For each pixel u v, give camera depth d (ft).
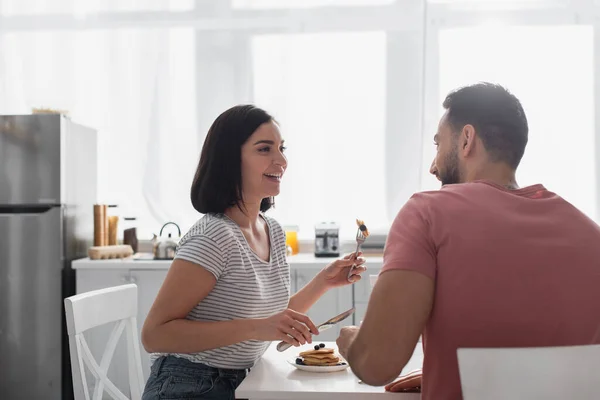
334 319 4.87
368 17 11.80
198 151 11.96
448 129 4.24
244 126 5.39
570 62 11.40
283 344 5.17
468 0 11.53
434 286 3.70
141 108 12.02
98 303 6.10
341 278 5.98
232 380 5.20
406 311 3.62
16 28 12.20
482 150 4.11
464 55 11.54
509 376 3.29
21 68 12.19
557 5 11.43
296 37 11.86
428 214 3.81
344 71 11.80
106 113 12.07
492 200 3.83
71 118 12.09
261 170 5.41
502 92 4.15
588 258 3.68
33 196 10.61
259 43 11.92
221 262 5.07
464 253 3.64
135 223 11.92
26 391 10.62
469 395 3.29
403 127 11.69
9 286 10.61
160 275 10.61
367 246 11.44
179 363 5.19
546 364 3.31
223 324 4.82
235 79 11.93
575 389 3.33
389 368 3.64
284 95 11.85
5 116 10.64
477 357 3.30
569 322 3.57
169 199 11.99
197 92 11.98
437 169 4.40
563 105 11.41
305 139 11.84
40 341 10.58
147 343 4.92
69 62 12.12
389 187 11.69
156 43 12.01
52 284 10.55
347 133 11.79
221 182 5.39
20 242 10.58
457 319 3.61
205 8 11.98
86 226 11.47
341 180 11.80
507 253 3.62
